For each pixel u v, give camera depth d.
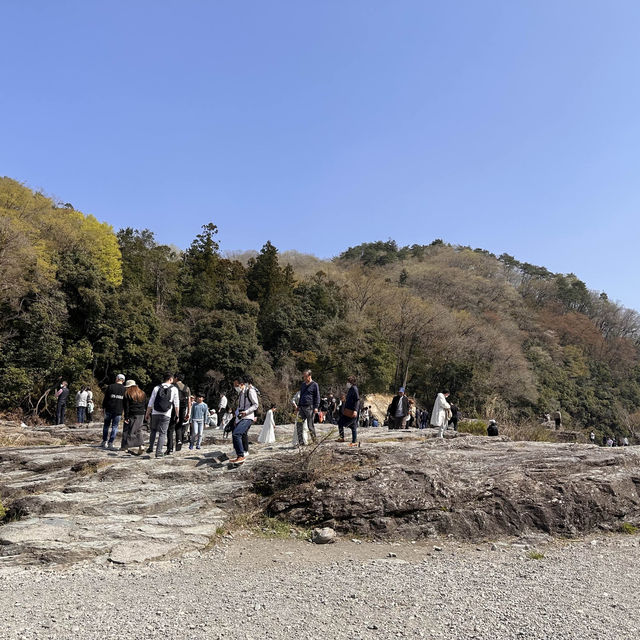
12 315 24.92
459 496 8.98
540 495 9.09
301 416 11.69
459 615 4.86
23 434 16.20
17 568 6.54
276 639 4.29
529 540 8.20
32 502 8.66
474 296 79.31
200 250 49.88
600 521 9.02
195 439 13.16
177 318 39.53
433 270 83.75
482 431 19.91
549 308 93.56
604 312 98.06
